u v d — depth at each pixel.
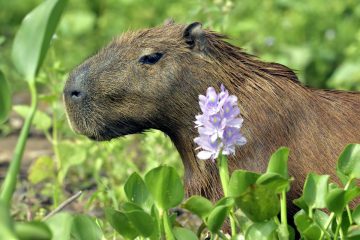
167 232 7.98
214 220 7.84
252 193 7.57
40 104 19.34
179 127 10.06
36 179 13.13
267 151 9.70
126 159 13.54
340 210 7.86
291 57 18.98
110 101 9.94
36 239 6.29
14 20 23.39
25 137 7.18
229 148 7.95
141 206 8.20
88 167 14.36
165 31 10.15
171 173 7.76
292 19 20.23
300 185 9.64
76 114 10.00
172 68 9.92
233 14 18.88
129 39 10.17
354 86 17.67
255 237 7.81
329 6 20.62
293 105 9.88
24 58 7.25
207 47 9.99
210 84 9.95
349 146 8.11
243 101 9.86
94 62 10.09
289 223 9.84
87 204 11.32
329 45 19.75
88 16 21.50
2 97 7.29
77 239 7.89
